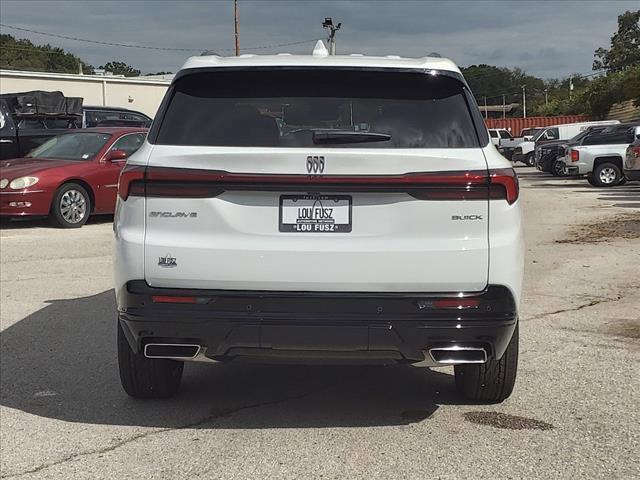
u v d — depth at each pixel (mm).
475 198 3715
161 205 3777
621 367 5223
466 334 3713
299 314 3689
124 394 4797
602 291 7688
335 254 3680
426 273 3688
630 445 3922
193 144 3848
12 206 11922
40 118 17578
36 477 3598
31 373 5207
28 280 8289
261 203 3730
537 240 11328
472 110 3990
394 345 3707
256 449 3916
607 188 21750
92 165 12828
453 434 4098
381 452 3865
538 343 5836
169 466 3713
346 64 4047
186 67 4090
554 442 3977
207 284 3738
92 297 7473
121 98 40844
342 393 4828
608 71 73938
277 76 4062
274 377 5168
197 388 4934
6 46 92438
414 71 4043
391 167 3684
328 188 3693
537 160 31016
